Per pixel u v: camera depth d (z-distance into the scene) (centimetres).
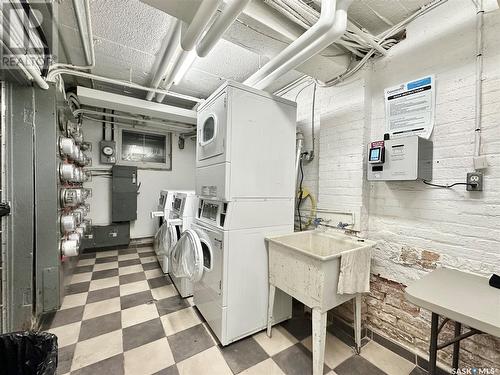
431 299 107
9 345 108
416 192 174
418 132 173
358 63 202
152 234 475
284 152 208
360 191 203
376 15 177
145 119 425
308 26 162
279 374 154
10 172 184
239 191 180
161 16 190
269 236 196
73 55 245
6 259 182
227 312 176
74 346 175
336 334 201
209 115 198
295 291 167
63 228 221
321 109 242
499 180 137
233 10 121
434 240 164
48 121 199
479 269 144
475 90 146
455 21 155
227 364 161
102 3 176
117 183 417
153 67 276
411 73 178
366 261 170
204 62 259
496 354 136
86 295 253
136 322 206
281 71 181
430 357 123
